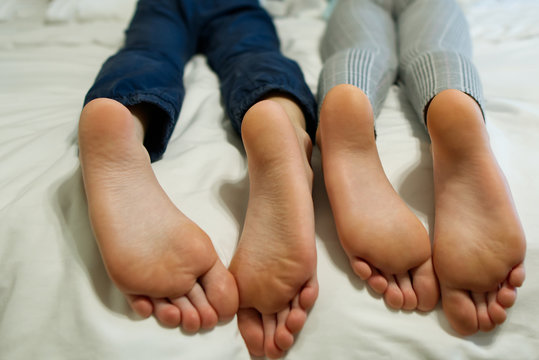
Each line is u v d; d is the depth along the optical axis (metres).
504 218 0.42
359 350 0.42
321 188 0.57
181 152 0.61
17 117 0.69
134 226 0.41
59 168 0.52
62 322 0.40
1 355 0.39
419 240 0.44
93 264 0.44
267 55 0.72
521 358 0.42
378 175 0.49
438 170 0.50
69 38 1.03
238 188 0.57
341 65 0.66
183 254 0.41
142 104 0.58
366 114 0.48
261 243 0.44
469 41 0.81
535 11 1.10
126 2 1.19
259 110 0.45
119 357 0.38
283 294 0.42
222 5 1.00
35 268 0.43
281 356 0.43
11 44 1.00
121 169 0.44
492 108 0.71
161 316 0.41
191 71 0.94
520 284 0.42
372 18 0.88
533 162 0.56
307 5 1.26
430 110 0.48
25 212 0.47
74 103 0.75
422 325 0.43
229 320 0.43
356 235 0.44
